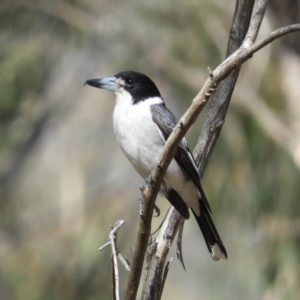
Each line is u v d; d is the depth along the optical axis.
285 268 9.08
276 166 9.28
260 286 9.78
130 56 10.38
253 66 9.78
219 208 9.58
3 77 10.97
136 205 12.14
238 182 9.48
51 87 12.30
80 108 15.01
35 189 13.20
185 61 10.05
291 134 9.29
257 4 5.82
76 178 13.33
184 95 10.08
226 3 10.45
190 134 9.71
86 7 10.60
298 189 9.21
